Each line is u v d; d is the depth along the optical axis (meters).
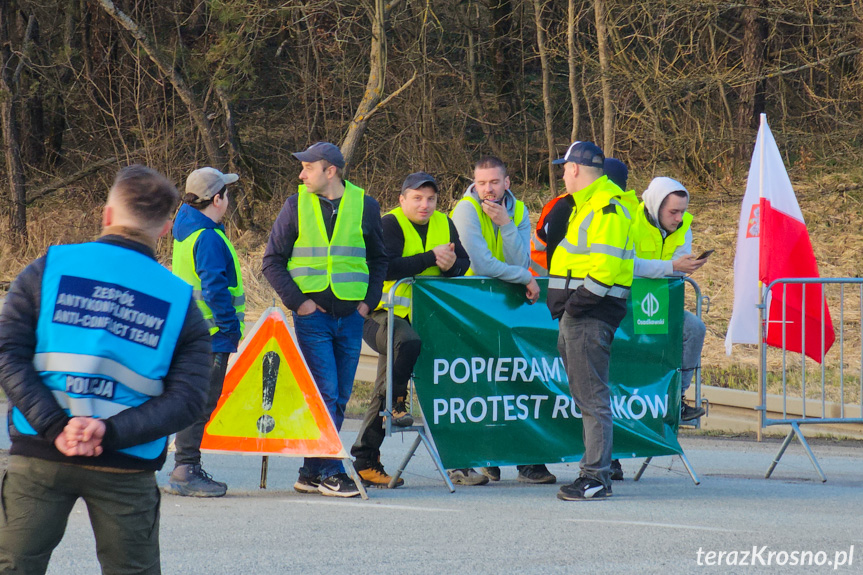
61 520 6.15
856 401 21.03
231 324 12.85
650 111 41.66
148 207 6.30
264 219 47.56
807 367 24.39
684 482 15.41
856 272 33.16
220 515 11.56
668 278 15.38
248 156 49.84
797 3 41.19
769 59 45.72
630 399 15.10
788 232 17.25
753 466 17.12
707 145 43.84
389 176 49.81
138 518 6.25
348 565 9.23
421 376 13.98
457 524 11.18
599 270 12.62
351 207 13.18
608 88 40.62
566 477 16.22
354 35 48.88
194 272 12.95
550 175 45.91
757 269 18.27
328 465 13.43
